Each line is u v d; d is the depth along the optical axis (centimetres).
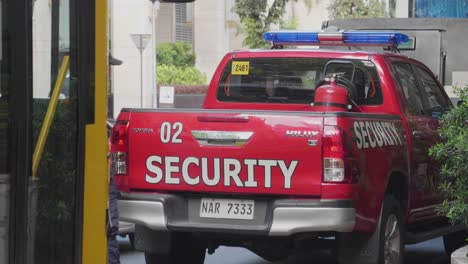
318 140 891
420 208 1099
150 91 4866
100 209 583
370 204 938
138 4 4806
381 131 981
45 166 558
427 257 1315
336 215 888
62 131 568
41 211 555
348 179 893
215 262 1235
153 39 4531
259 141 902
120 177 944
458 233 1249
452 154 996
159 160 932
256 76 1148
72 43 573
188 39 6175
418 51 2133
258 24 5934
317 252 1353
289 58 1138
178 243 991
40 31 555
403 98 1106
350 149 898
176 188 927
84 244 575
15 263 538
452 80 2127
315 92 1090
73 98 575
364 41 1283
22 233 540
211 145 914
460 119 1013
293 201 895
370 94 1098
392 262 1002
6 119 541
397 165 1016
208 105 1160
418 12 2634
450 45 2123
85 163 576
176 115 930
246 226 909
